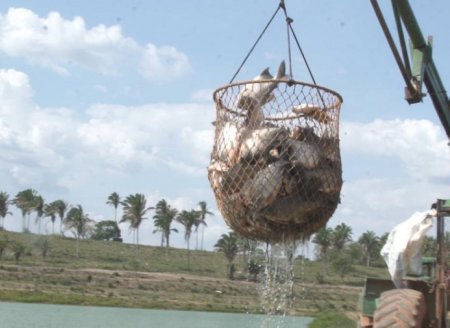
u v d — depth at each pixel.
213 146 7.35
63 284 94.12
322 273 110.94
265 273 9.64
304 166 6.80
